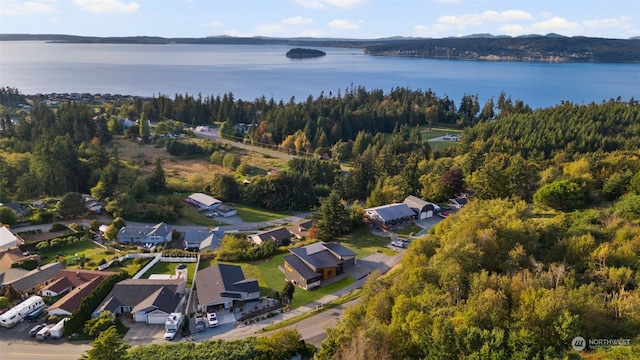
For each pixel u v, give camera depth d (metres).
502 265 48.19
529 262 47.78
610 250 47.75
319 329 52.25
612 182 75.69
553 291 37.53
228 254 72.38
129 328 52.25
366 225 86.06
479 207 69.25
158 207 97.88
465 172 104.44
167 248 80.12
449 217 68.50
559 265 45.62
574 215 64.69
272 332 51.56
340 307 57.31
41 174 106.69
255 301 58.72
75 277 61.06
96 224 84.44
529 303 36.62
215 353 44.28
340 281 64.56
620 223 57.22
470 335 33.78
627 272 42.94
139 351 45.25
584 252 49.34
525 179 86.56
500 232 53.16
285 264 66.06
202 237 82.56
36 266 66.81
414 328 37.94
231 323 53.88
